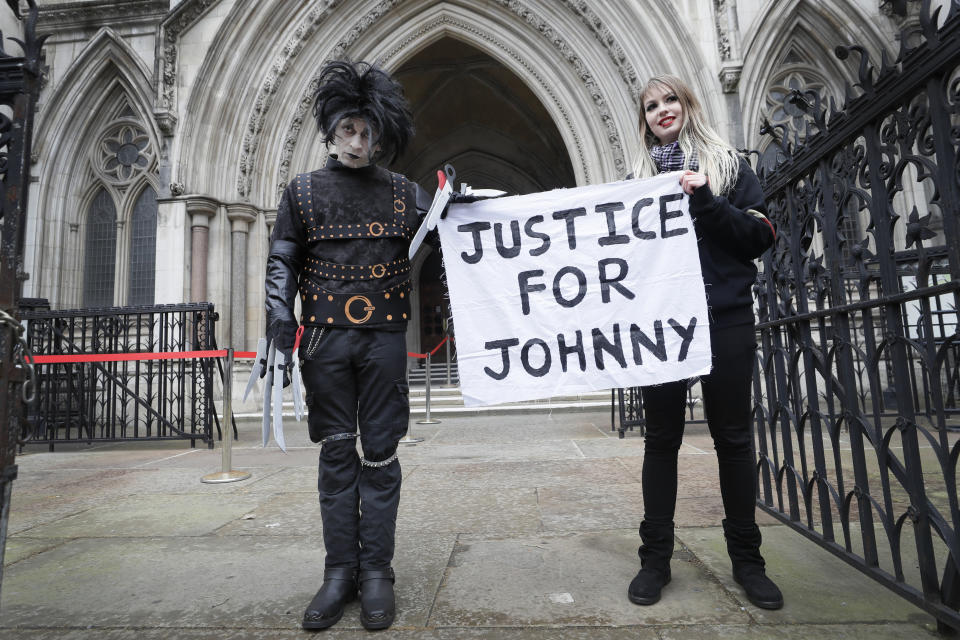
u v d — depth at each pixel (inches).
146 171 366.6
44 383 257.0
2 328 50.0
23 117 53.2
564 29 372.5
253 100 366.0
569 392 70.2
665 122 74.3
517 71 392.5
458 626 61.1
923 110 55.1
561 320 71.7
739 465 68.2
